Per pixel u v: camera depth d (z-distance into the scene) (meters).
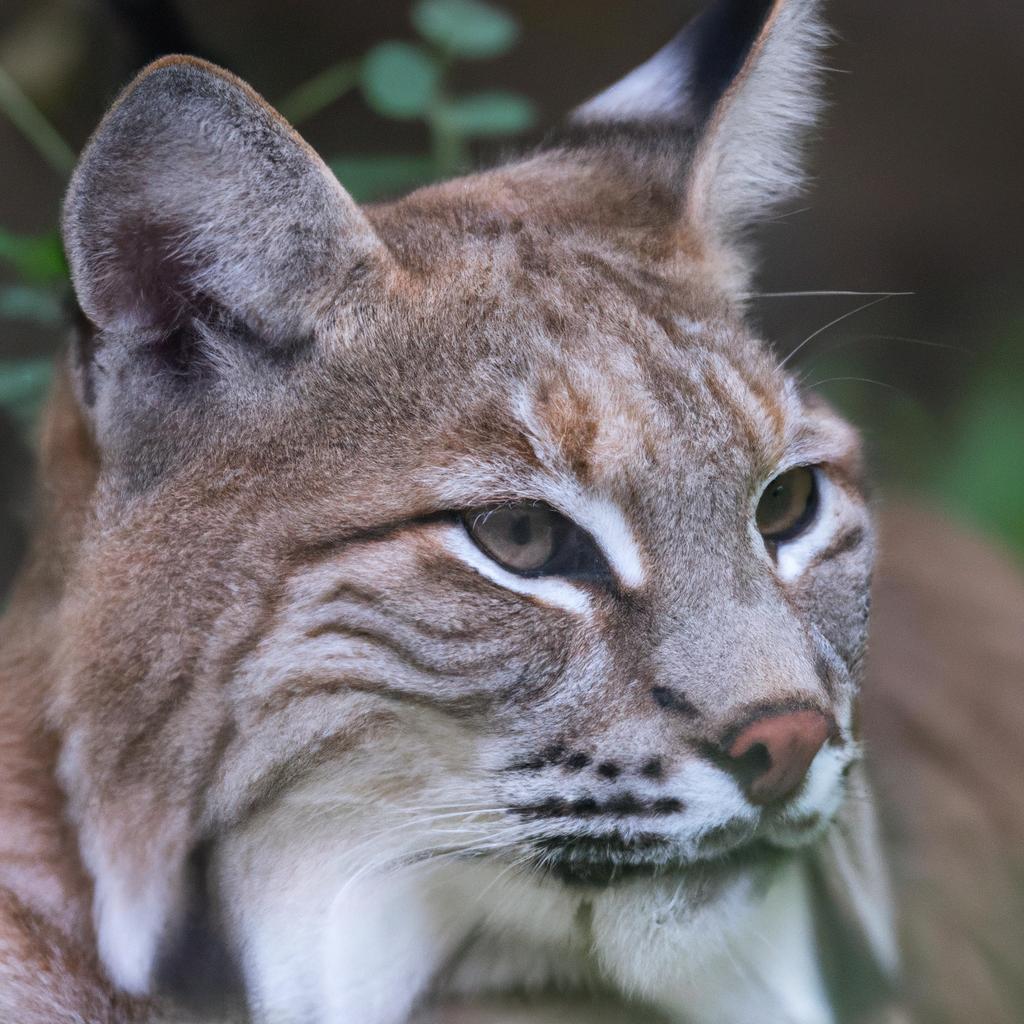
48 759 6.98
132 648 6.62
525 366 6.53
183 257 6.54
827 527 7.19
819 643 6.81
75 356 6.66
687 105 8.20
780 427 6.86
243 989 6.85
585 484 6.38
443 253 6.95
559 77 16.58
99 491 6.74
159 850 6.80
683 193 7.61
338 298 6.62
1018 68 17.55
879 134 17.34
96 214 6.36
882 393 15.15
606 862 6.41
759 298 8.06
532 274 6.91
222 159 6.36
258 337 6.60
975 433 15.27
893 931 8.12
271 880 6.72
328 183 6.48
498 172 8.08
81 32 11.09
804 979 7.62
